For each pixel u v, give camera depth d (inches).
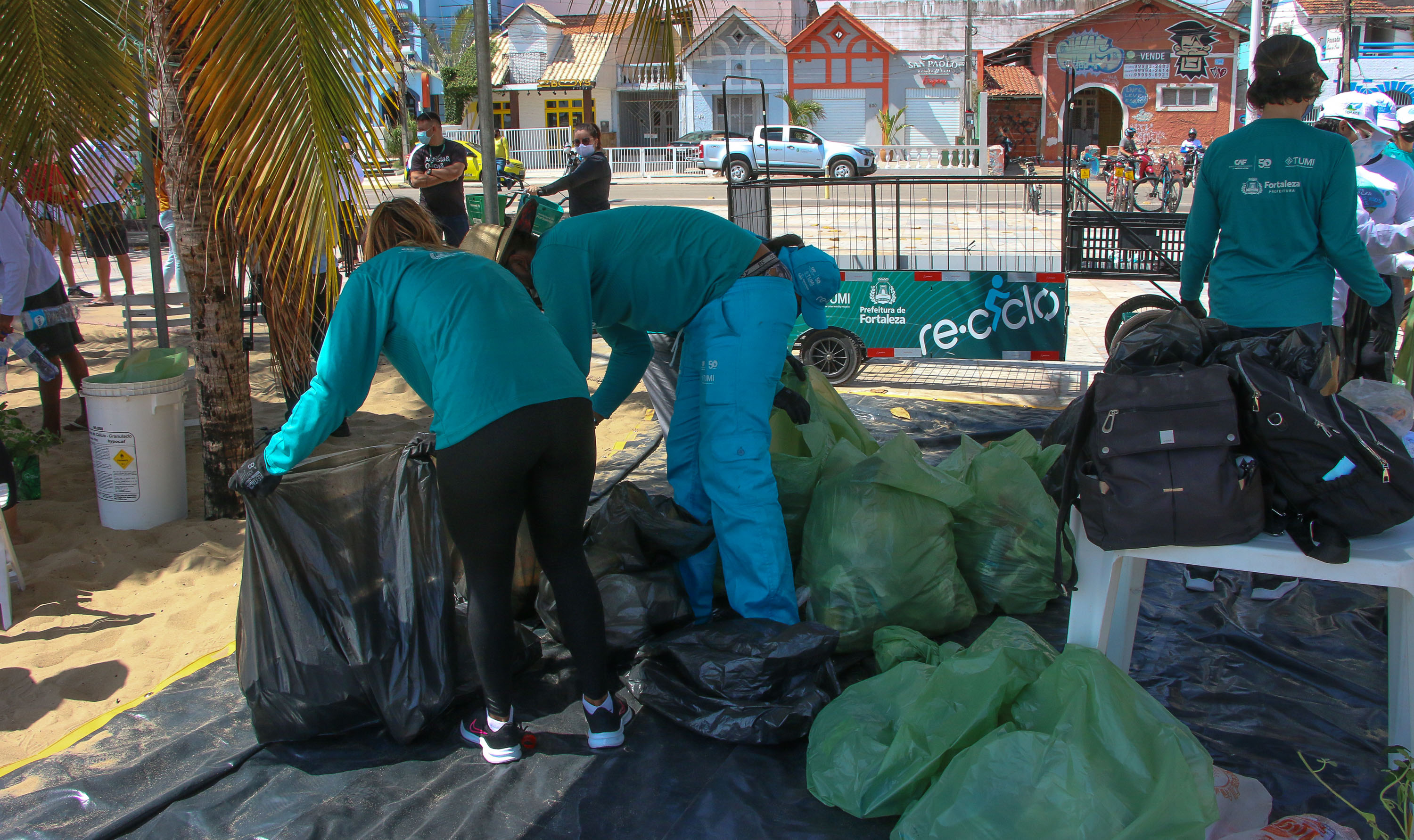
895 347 254.7
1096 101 1269.7
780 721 104.2
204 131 123.0
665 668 115.3
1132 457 93.9
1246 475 92.0
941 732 92.4
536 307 103.2
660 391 171.3
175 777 103.4
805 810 95.1
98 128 190.7
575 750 106.7
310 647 105.3
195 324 175.5
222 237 170.4
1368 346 175.3
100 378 175.6
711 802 96.7
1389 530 96.0
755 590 117.8
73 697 123.0
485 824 94.8
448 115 1462.8
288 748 107.9
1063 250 239.3
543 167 1330.0
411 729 106.5
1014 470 137.9
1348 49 885.8
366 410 253.9
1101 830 77.4
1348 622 129.4
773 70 1330.0
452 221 324.8
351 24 124.5
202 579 156.6
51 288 217.8
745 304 117.8
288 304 161.9
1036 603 135.2
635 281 118.3
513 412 92.9
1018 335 244.1
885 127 1291.8
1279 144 124.6
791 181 255.4
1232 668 120.3
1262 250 127.0
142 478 175.3
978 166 959.6
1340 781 97.5
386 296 97.5
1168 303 248.1
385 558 109.8
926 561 123.6
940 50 1294.3
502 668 101.4
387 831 94.0
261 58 120.1
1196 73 1198.3
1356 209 122.9
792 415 142.1
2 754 111.3
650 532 125.3
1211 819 79.1
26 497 188.5
